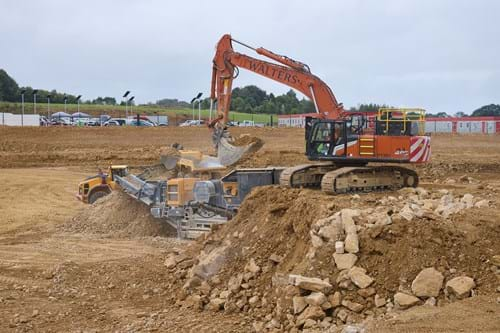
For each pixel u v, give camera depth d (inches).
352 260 372.2
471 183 911.0
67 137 1803.6
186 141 1774.1
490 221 396.8
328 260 378.0
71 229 782.5
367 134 613.0
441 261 368.5
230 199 682.8
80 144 1718.8
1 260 607.5
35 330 407.5
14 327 414.0
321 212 413.4
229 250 451.5
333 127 604.7
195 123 2561.5
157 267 519.8
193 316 409.1
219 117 805.2
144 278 497.7
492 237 384.2
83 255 628.1
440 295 356.2
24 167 1492.4
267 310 386.0
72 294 482.3
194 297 429.7
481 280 360.5
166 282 482.9
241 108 3905.0
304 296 365.4
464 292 350.0
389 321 331.6
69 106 3535.9
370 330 321.7
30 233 778.2
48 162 1546.5
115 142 1760.6
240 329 376.2
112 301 461.7
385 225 383.6
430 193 560.4
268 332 363.6
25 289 500.7
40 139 1780.3
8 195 1106.1
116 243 692.1
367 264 372.2
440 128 2445.9
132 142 1764.3
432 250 372.8
